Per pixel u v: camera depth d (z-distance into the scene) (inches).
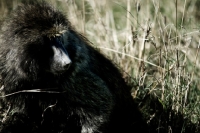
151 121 664.4
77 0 1015.0
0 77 551.8
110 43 791.1
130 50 740.7
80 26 826.8
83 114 571.2
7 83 549.6
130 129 659.4
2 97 574.6
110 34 836.6
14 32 533.0
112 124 631.8
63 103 568.4
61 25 538.3
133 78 685.9
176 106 644.1
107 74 624.7
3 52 540.1
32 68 537.0
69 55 548.1
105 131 581.9
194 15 979.9
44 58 538.0
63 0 826.8
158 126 639.1
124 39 839.1
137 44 771.4
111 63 648.4
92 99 565.9
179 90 641.6
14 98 566.6
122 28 954.7
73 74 554.6
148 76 735.1
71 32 563.2
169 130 625.6
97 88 571.2
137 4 674.8
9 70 540.7
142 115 674.2
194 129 649.0
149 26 653.9
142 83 681.0
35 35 530.3
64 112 577.9
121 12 1027.3
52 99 565.0
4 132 594.6
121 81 652.1
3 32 545.0
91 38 851.4
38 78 545.3
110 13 958.4
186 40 700.7
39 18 534.9
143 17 858.8
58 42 535.8
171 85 655.8
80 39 574.6
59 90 557.0
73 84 556.1
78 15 839.1
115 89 633.0
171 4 1013.2
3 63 542.3
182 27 660.1
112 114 623.5
